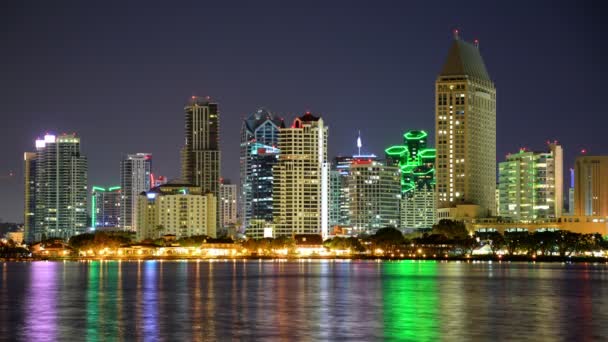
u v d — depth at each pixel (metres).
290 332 183.88
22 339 176.38
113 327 193.25
